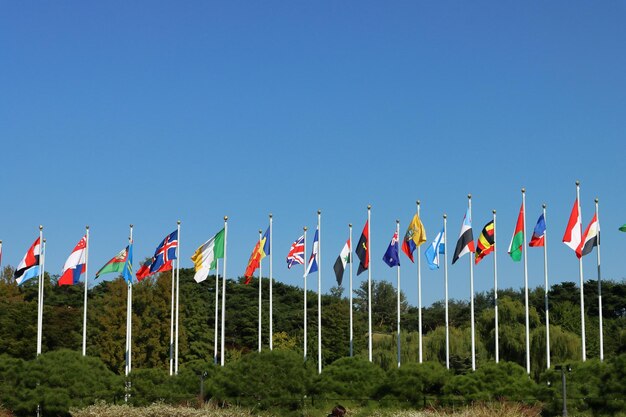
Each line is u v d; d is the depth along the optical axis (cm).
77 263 5644
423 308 12256
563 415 4388
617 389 4634
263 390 5009
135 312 8581
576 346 6450
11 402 5075
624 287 9325
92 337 8500
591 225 5209
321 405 5078
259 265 5800
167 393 5116
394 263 5653
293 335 9288
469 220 5425
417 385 5084
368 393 5181
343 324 9025
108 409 4622
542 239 5381
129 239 5731
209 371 5250
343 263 5697
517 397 4812
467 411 3994
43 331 8050
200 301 9012
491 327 7050
